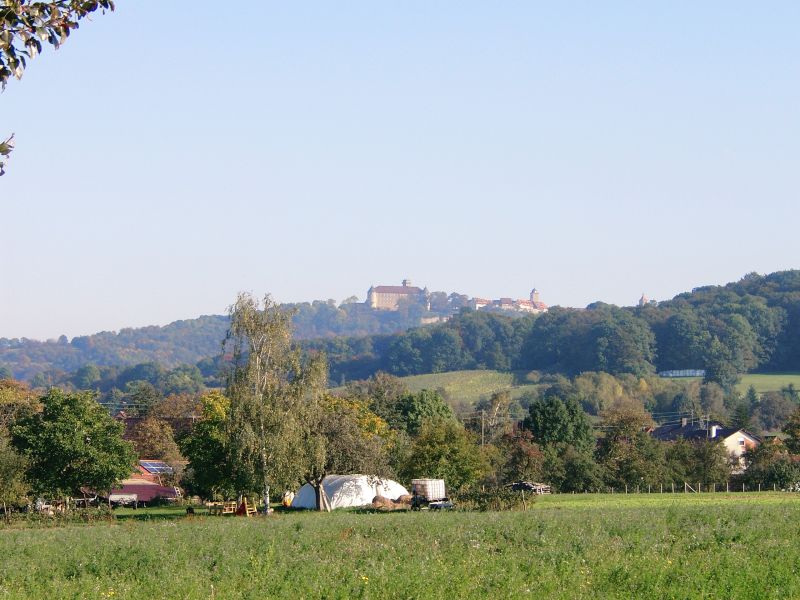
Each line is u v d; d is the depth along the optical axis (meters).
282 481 91.75
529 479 132.38
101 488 97.38
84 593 32.88
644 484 132.75
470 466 114.88
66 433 95.31
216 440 95.81
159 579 35.84
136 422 180.12
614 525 55.34
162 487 123.94
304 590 32.03
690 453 139.12
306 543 47.75
